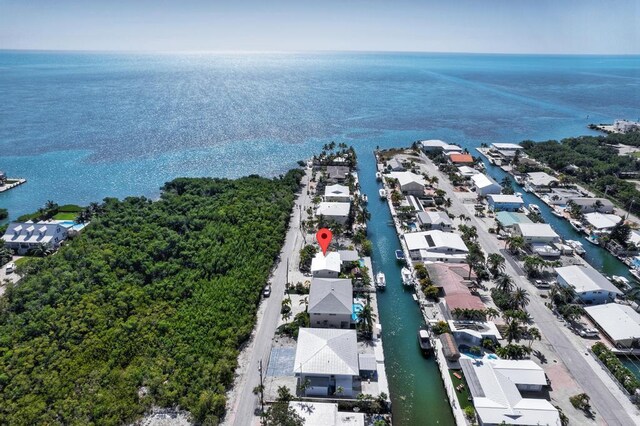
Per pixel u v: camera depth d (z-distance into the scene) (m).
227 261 103.62
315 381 69.56
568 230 133.88
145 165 192.00
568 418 64.81
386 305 95.56
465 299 88.25
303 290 97.00
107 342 77.06
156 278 97.81
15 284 94.88
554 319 88.62
